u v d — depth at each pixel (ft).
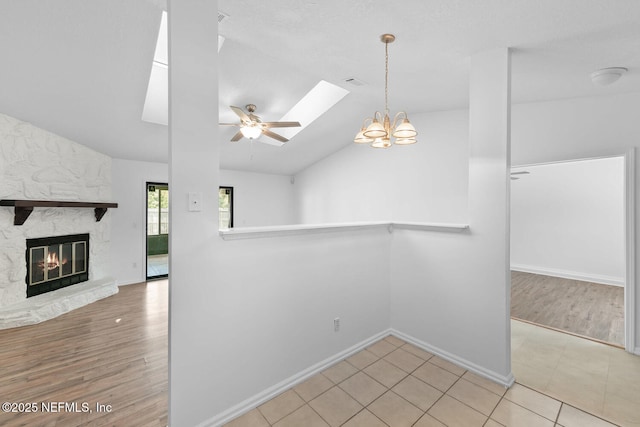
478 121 7.28
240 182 20.92
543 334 9.82
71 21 7.02
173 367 5.06
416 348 8.59
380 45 7.24
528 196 19.39
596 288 15.61
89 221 14.34
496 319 6.97
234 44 8.83
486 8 5.41
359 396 6.48
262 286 6.30
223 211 21.09
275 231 6.37
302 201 22.52
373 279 8.86
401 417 5.84
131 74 9.30
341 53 7.75
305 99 14.69
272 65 10.09
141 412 6.04
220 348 5.67
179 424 5.16
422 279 8.50
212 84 5.48
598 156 8.61
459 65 8.18
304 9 5.94
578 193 17.49
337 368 7.59
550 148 9.37
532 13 5.42
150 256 26.68
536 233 19.12
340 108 13.52
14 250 11.09
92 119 11.73
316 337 7.40
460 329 7.66
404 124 7.81
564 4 5.06
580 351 8.61
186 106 5.17
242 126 11.58
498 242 6.93
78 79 9.18
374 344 8.82
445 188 13.46
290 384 6.79
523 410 6.02
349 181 18.33
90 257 14.40
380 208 16.43
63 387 6.91
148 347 8.97
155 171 17.06
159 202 27.14
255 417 5.86
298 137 16.22
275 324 6.55
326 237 7.57
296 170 22.35
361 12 5.91
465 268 7.52
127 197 16.19
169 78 4.99
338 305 7.91
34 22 6.91
